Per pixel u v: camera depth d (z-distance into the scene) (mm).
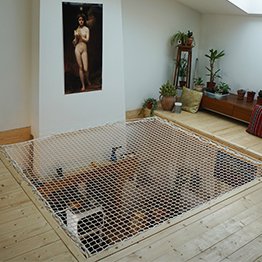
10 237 1941
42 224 2076
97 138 4645
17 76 4141
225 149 3559
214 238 2020
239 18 5180
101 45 4387
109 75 4633
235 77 5500
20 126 4391
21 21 3955
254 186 2717
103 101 4703
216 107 5270
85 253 1837
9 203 2297
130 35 5113
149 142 4227
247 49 5176
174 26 5637
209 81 6051
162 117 5332
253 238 2043
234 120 5227
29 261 1751
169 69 5918
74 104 4391
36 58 3971
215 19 5645
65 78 4180
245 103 4996
